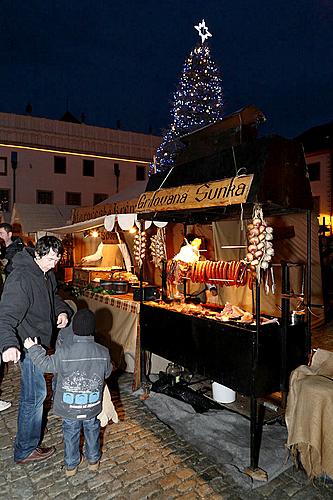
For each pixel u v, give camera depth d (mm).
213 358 3674
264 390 3314
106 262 8531
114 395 4797
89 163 25422
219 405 4383
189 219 5059
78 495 2938
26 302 2998
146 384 4758
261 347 3299
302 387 3066
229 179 3396
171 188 4117
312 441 2922
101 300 6086
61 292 7887
